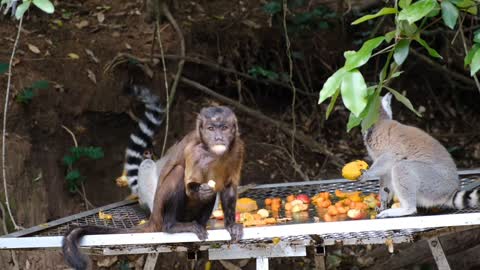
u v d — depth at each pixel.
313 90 15.84
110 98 13.55
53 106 12.97
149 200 9.68
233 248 7.89
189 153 7.53
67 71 13.32
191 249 8.10
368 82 15.78
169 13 14.71
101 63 13.77
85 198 13.07
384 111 9.25
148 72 14.04
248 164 14.65
